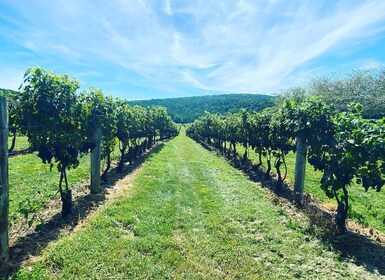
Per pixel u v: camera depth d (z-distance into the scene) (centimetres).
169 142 3944
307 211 864
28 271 484
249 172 1647
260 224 774
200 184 1259
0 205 497
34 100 661
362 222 819
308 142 862
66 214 748
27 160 1738
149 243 614
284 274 532
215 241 654
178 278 495
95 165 1012
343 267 563
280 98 5259
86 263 519
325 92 4581
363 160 679
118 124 1375
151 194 1023
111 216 769
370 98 4175
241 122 1831
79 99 795
